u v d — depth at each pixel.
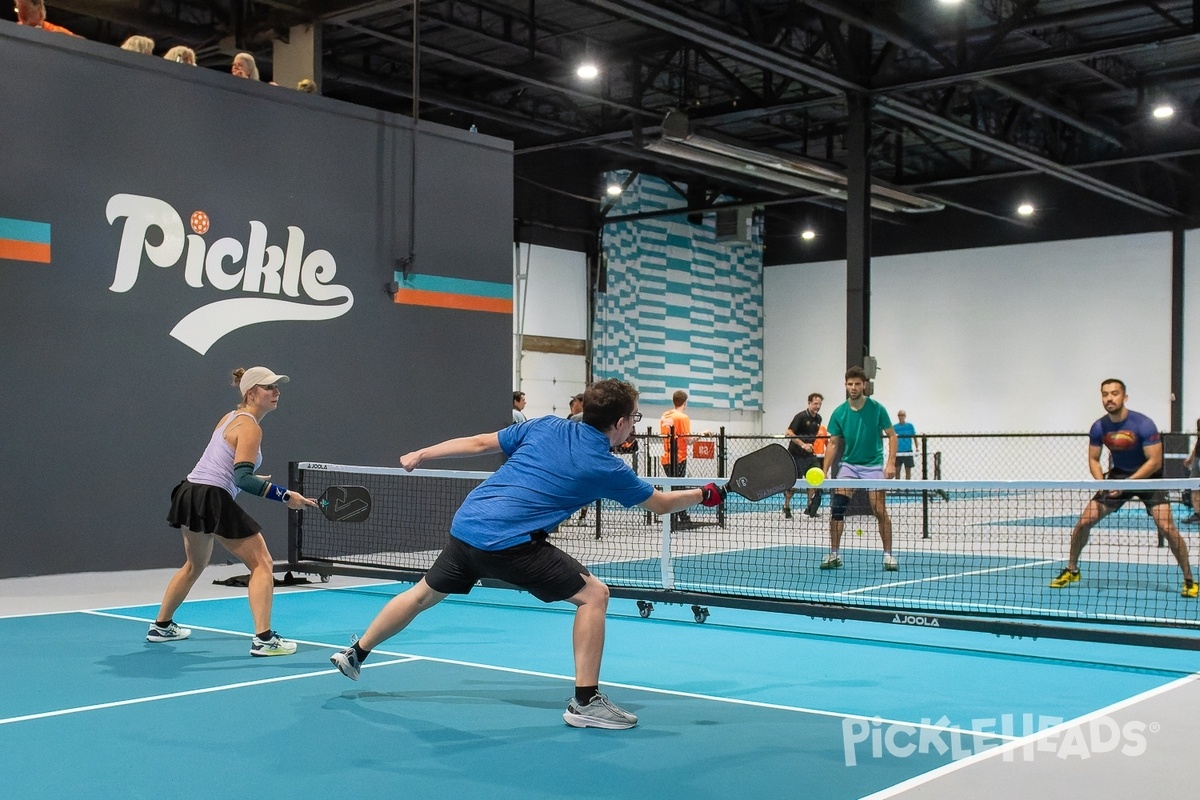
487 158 12.56
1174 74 19.80
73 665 5.96
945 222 28.27
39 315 9.24
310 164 11.01
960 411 27.98
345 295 11.23
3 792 3.81
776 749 4.38
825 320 29.31
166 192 10.01
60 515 9.36
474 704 5.12
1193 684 5.66
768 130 23.47
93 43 9.59
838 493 10.12
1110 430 8.73
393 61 19.33
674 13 14.19
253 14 14.06
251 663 6.04
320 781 3.95
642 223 26.27
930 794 3.79
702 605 7.51
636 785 3.91
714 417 28.55
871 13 15.32
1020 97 19.31
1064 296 26.70
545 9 17.20
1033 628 5.99
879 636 7.09
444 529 11.95
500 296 12.61
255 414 6.31
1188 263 25.17
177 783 3.92
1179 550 8.27
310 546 10.80
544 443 4.88
